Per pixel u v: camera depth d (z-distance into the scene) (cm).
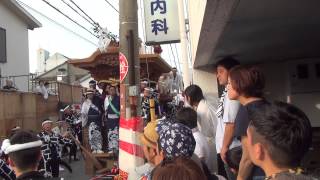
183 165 212
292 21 482
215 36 572
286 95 839
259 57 809
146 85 1085
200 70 1006
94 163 1017
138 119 627
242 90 371
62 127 1767
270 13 427
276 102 230
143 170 383
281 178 208
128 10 635
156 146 335
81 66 1067
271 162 218
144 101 1064
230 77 378
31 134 345
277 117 217
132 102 629
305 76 829
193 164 216
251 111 236
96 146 1077
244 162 349
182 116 494
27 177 335
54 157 1054
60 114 2312
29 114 2091
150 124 346
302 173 213
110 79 1071
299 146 214
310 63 827
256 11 412
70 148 1714
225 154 428
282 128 214
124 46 635
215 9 405
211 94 999
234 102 424
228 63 468
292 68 834
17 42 2783
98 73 1084
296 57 824
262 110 225
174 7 1148
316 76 824
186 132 313
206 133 595
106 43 1059
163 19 1148
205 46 673
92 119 1088
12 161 339
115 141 1033
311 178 210
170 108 1309
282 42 642
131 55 632
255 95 371
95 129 1086
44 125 1058
